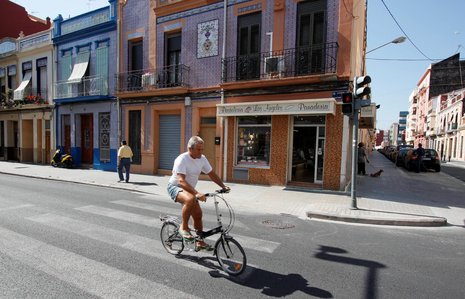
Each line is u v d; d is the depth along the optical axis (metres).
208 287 3.53
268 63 11.02
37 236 5.19
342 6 10.02
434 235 5.96
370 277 3.91
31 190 10.04
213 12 12.52
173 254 4.51
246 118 12.05
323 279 3.82
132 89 15.15
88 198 8.77
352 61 10.22
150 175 14.24
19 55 20.86
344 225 6.59
